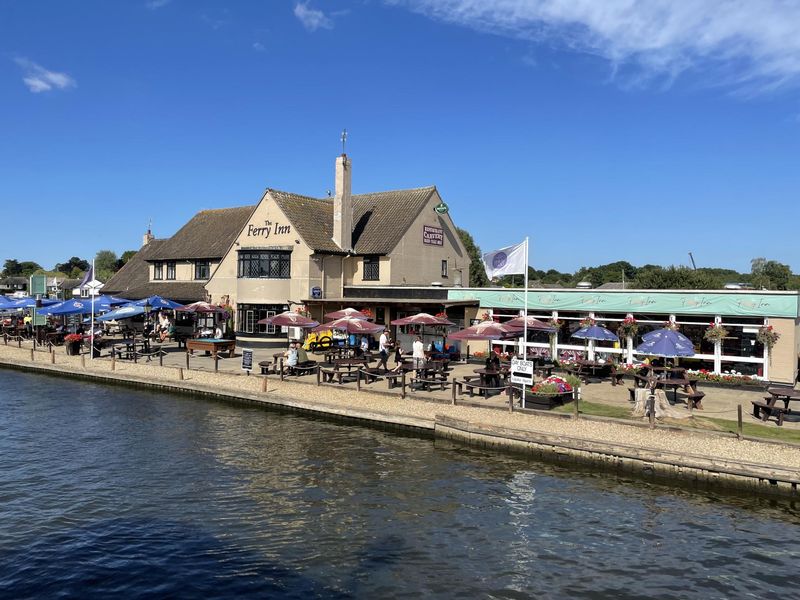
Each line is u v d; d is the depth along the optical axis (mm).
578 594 9039
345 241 36375
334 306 35000
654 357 24984
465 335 20844
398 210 38562
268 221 36344
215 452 16047
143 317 44781
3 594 8938
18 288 107688
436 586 9242
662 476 13875
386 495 13000
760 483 12828
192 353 32750
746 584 9383
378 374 22781
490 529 11312
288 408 20844
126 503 12461
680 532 11258
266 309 35531
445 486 13586
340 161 36156
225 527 11336
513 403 18969
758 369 22844
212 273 40625
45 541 10695
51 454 15797
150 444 16797
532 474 14438
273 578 9477
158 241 52844
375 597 8922
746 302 23016
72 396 23797
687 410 17922
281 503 12508
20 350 35750
